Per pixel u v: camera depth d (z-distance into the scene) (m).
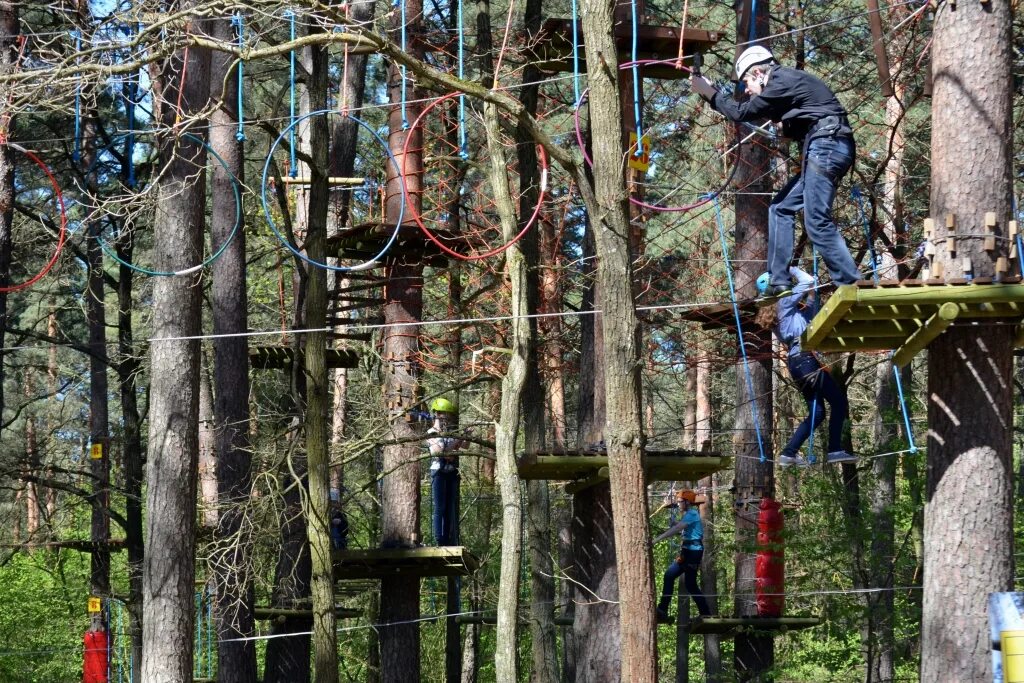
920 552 17.08
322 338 13.62
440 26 17.30
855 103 14.48
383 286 17.06
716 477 28.28
